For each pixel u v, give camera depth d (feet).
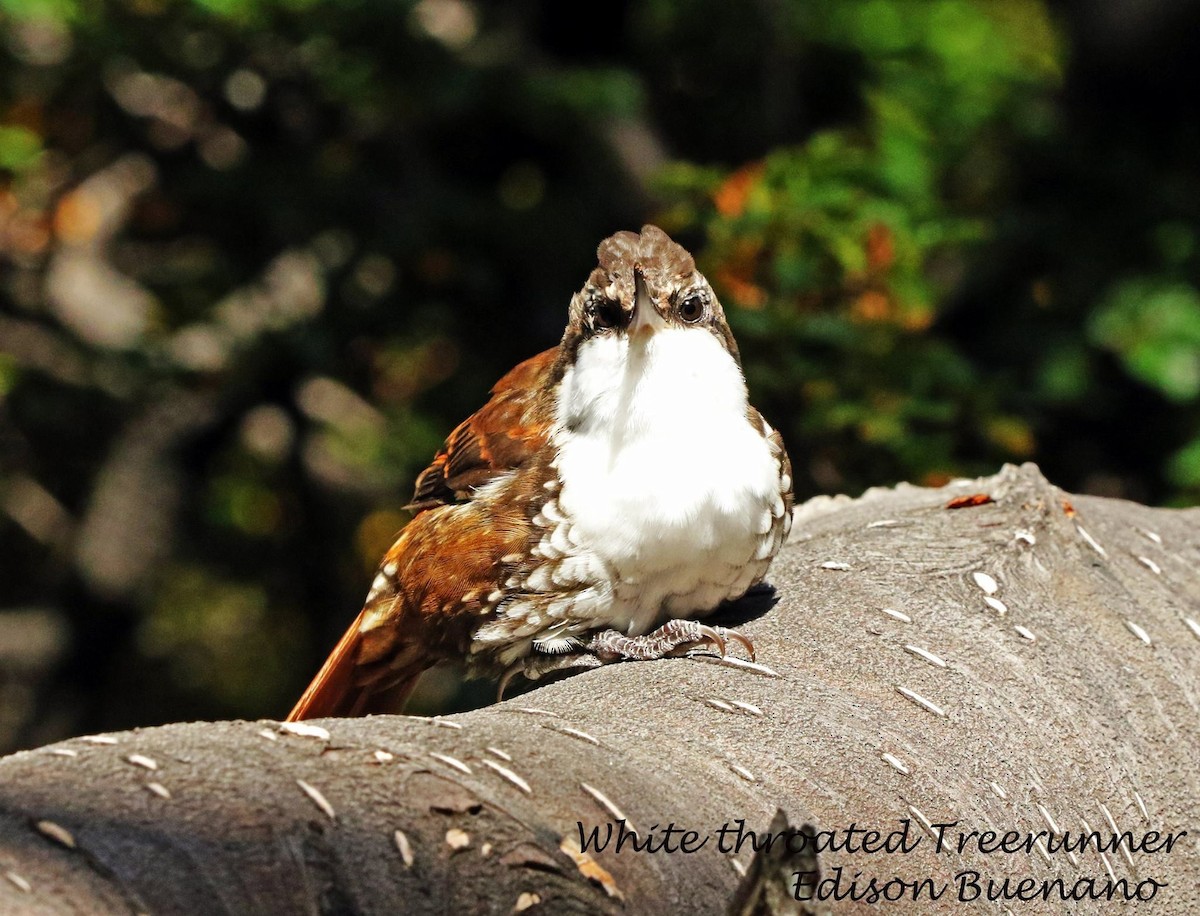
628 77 46.16
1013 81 50.26
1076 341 41.22
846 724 15.23
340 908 11.41
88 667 57.41
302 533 59.93
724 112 51.08
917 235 35.50
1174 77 46.26
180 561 59.98
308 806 11.77
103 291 51.80
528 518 19.45
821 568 19.42
